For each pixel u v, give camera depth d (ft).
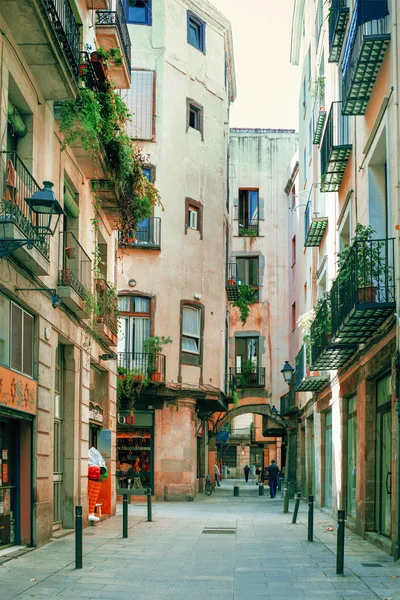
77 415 57.52
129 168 64.49
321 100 82.28
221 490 145.69
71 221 58.49
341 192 66.39
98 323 63.98
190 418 104.94
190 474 103.24
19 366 42.96
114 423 75.20
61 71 43.86
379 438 52.03
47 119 47.98
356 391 59.36
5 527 43.47
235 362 149.69
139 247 103.09
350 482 64.44
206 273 110.11
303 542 51.01
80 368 58.59
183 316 105.81
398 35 42.63
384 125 46.06
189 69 111.45
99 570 37.88
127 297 102.68
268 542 50.98
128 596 31.58
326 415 83.41
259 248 152.97
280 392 148.25
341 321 49.65
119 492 100.68
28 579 35.04
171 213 106.01
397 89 42.68
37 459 45.70
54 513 53.83
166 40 108.47
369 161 50.85
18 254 39.52
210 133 113.91
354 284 45.01
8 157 42.60
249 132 156.87
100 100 56.75
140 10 108.78
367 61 46.70
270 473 114.01
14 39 40.37
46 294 47.83
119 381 97.30
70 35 47.03
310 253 96.22
